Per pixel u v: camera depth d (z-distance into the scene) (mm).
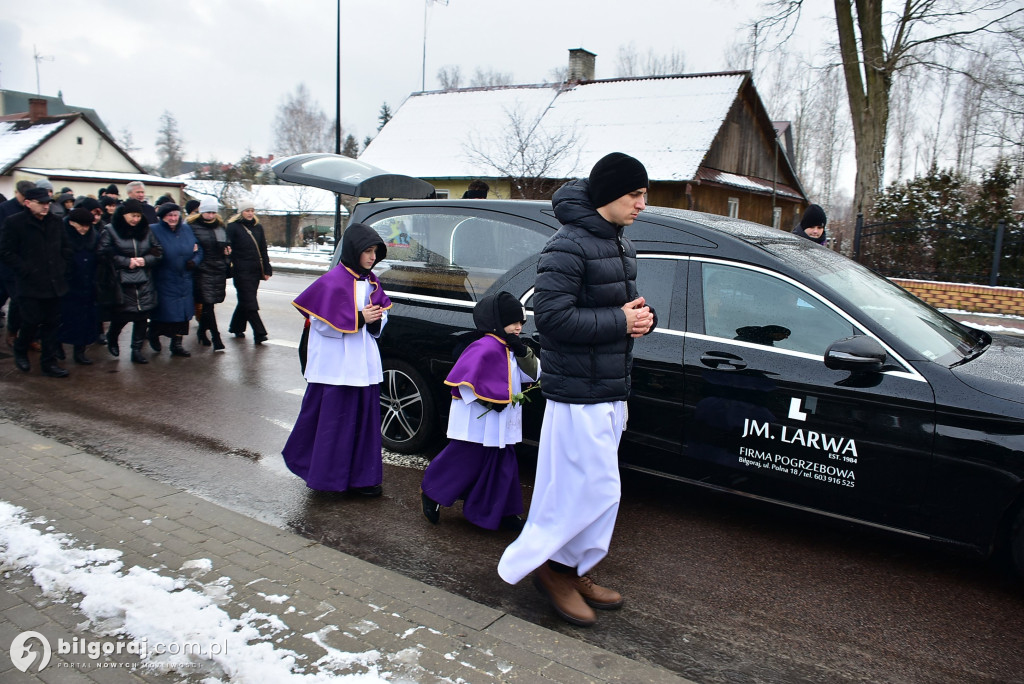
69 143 39406
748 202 28109
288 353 8875
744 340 3896
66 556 3338
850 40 18375
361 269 4262
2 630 2777
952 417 3402
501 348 3840
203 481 4699
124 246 7766
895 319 3807
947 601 3443
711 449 3953
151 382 7270
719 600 3414
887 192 16516
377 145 28531
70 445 5250
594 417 2951
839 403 3617
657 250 4211
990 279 13828
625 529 4156
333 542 3887
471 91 29797
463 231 4898
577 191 2934
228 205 31344
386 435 5355
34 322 7141
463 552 3818
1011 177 15305
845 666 2926
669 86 26156
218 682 2512
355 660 2643
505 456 3924
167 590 3090
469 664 2660
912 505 3508
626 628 3154
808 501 3752
